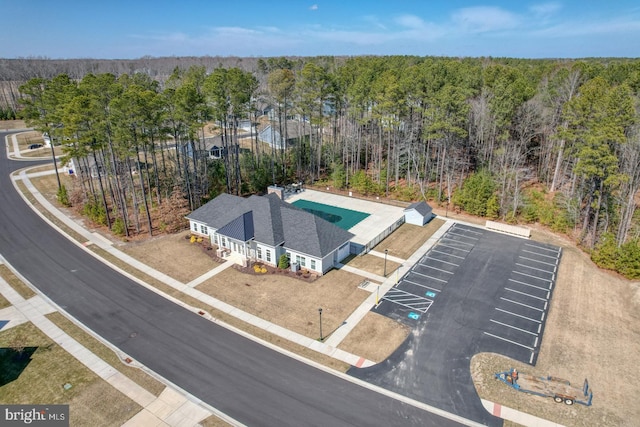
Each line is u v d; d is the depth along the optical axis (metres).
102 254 40.38
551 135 52.59
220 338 28.27
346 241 39.00
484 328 29.58
